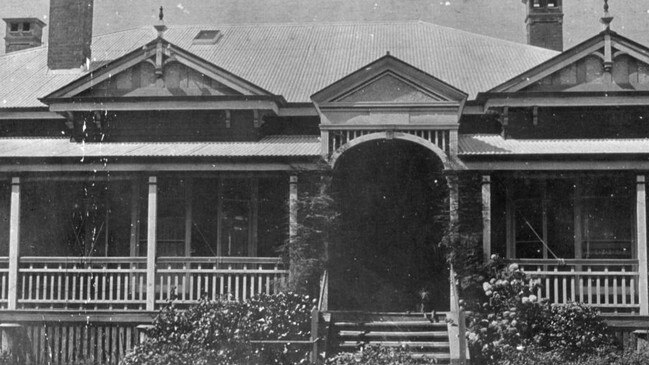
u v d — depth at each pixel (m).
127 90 22.52
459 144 20.89
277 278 20.00
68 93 22.58
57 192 22.70
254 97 22.03
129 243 22.30
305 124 23.09
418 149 21.55
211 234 22.08
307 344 17.27
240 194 22.17
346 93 19.95
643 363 16.58
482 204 19.59
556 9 27.84
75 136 23.06
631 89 21.23
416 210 21.70
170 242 22.11
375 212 21.78
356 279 21.55
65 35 26.48
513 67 24.67
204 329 17.62
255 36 27.78
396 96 19.86
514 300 18.03
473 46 26.39
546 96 21.31
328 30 28.19
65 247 22.48
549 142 21.31
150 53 22.48
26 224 22.73
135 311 19.73
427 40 27.03
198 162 20.33
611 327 18.77
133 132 22.91
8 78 25.98
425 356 17.11
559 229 21.31
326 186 19.77
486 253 19.44
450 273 19.38
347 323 18.92
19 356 19.80
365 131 19.89
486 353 17.59
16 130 24.05
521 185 21.55
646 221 20.58
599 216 21.20
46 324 20.00
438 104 19.78
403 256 21.59
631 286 19.06
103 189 22.55
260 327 17.80
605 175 19.69
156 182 20.39
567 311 18.03
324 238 19.55
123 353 19.73
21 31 30.14
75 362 19.34
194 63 22.28
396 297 21.41
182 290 19.81
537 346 17.44
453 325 18.22
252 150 21.00
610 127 21.80
